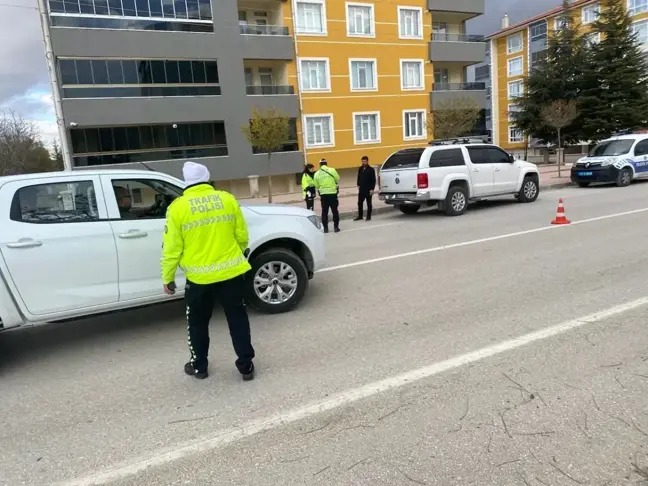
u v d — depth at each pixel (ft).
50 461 9.46
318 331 15.43
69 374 13.61
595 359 12.03
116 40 73.36
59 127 72.02
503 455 8.65
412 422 9.86
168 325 17.21
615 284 18.08
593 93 102.53
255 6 87.76
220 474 8.68
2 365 14.64
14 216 14.01
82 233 14.60
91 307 14.88
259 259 16.93
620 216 33.81
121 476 8.82
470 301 17.40
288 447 9.33
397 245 29.37
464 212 41.52
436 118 94.73
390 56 97.14
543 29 164.04
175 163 80.69
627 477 7.91
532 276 20.06
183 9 78.07
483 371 11.84
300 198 77.36
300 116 89.97
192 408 11.13
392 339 14.35
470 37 108.06
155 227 15.70
